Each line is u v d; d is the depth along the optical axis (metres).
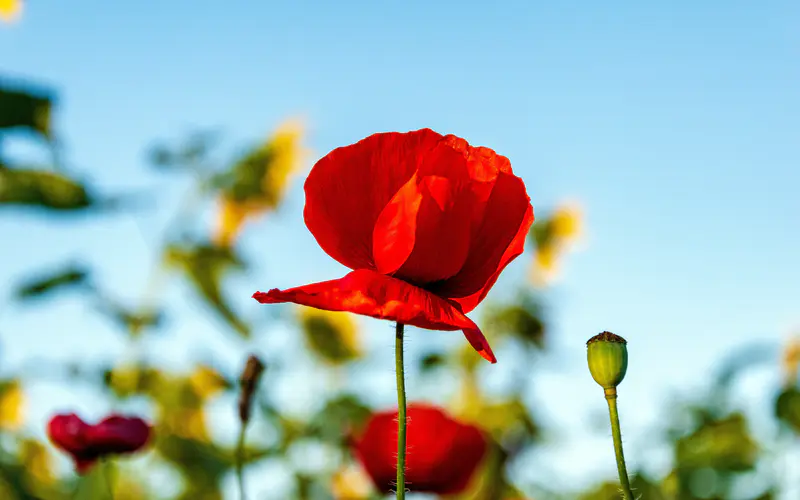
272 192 1.04
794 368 0.90
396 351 0.49
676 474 0.82
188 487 0.91
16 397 0.91
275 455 0.97
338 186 0.51
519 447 1.09
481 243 0.51
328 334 1.10
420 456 0.69
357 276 0.49
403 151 0.51
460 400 1.20
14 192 0.78
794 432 0.86
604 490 0.76
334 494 0.98
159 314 0.97
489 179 0.50
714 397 0.91
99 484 0.72
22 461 0.87
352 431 0.97
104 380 0.94
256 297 0.48
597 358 0.50
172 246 0.98
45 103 0.82
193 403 0.96
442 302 0.49
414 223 0.49
